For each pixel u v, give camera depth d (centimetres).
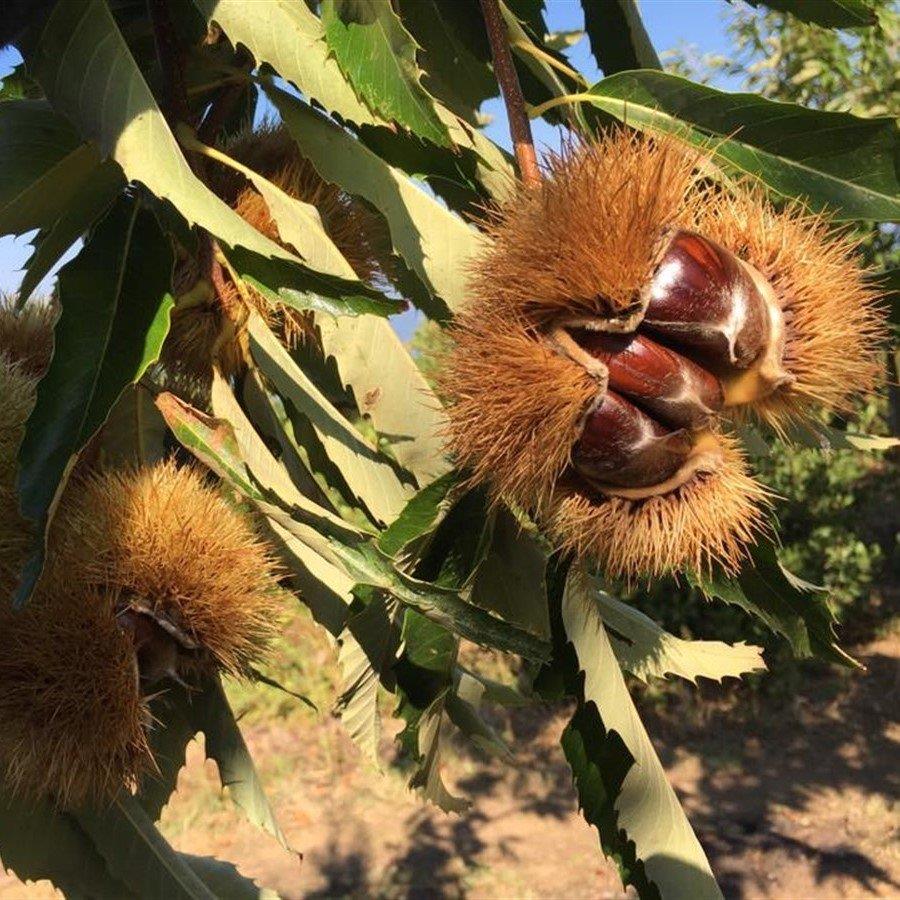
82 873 31
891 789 128
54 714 24
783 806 125
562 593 25
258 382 29
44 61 23
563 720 144
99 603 24
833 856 114
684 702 148
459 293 28
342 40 23
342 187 26
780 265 23
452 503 25
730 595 28
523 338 22
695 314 22
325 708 139
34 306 32
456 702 35
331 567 30
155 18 26
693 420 22
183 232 26
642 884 26
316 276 23
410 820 122
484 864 114
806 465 150
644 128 26
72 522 25
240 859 114
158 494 25
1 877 107
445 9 32
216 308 27
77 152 26
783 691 149
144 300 23
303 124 27
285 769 129
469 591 26
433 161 27
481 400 22
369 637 29
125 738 24
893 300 25
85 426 22
